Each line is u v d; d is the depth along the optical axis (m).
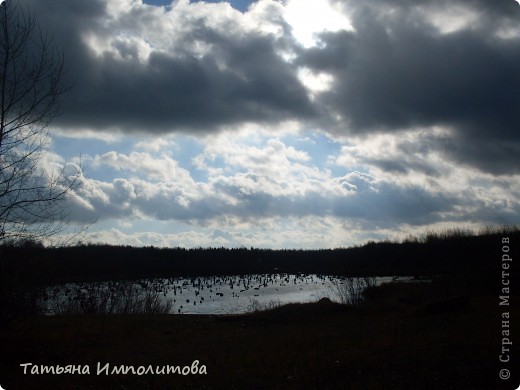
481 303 20.98
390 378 9.59
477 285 26.84
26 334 14.37
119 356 12.91
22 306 13.24
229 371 10.91
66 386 10.24
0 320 12.77
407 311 20.03
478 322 15.23
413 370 9.98
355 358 11.12
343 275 53.38
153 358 12.58
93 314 21.58
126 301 23.98
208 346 14.12
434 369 9.96
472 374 9.52
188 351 13.45
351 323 17.77
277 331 16.81
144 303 24.73
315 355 11.74
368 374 9.94
